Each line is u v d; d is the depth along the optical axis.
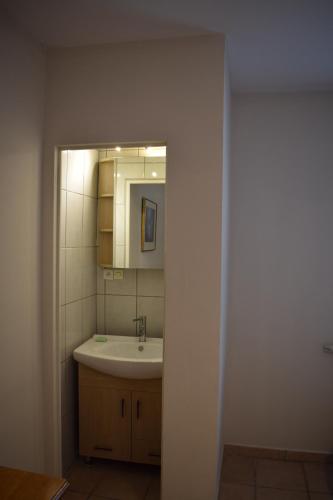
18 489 1.20
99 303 2.70
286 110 2.40
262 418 2.49
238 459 2.46
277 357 2.46
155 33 1.74
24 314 1.81
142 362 2.10
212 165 1.75
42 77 1.89
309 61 1.98
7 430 1.69
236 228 2.47
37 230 1.90
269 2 1.47
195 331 1.79
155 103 1.80
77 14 1.59
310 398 2.44
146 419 2.24
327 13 1.54
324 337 2.41
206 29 1.69
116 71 1.84
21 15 1.60
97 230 2.68
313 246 2.40
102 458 2.43
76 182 2.34
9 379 1.70
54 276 1.96
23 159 1.76
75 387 2.43
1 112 1.59
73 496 2.07
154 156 2.51
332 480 2.24
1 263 1.62
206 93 1.75
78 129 1.89
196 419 1.81
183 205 1.78
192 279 1.78
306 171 2.39
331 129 2.36
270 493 2.12
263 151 2.43
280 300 2.45
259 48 1.85
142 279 2.62
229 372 2.51
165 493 1.86
